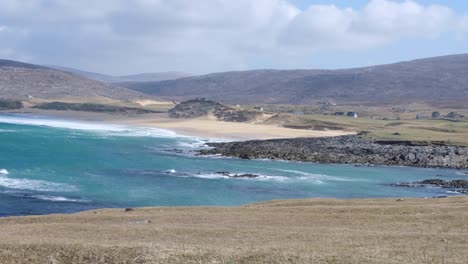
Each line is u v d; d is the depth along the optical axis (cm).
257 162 11038
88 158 10381
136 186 7644
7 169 8519
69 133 15525
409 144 13862
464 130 17288
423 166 11556
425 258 2555
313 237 3173
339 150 12800
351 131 18562
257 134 17100
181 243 2952
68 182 7706
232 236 3244
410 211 4109
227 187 7906
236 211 4531
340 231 3406
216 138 15800
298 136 16862
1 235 3291
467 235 3161
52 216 4381
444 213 3950
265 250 2666
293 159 11612
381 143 14212
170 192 7319
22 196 6625
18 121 19538
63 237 3197
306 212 4284
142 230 3447
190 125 19700
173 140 14912
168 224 3831
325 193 7781
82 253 2612
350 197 7544
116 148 12419
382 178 9562
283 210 4444
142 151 12075
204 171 9425
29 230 3534
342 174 9812
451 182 9062
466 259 2555
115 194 7000
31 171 8475
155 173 8962
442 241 2997
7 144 11888
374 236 3175
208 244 2928
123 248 2659
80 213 4700
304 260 2486
